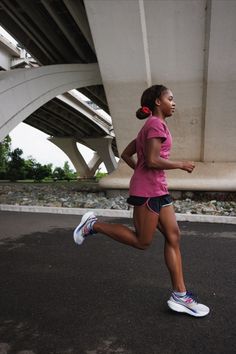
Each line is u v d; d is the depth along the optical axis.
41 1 13.88
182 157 12.12
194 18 9.80
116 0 9.66
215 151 11.65
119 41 10.45
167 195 2.94
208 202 10.61
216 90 10.65
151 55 10.68
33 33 17.39
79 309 3.18
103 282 3.90
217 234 6.50
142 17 9.90
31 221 7.90
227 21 9.49
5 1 14.95
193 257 4.93
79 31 16.59
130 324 2.88
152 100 2.96
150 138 2.72
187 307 3.00
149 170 2.85
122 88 11.38
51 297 3.46
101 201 10.98
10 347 2.54
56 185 22.61
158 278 4.04
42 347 2.54
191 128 11.60
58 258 4.88
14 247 5.50
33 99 14.72
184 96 11.12
